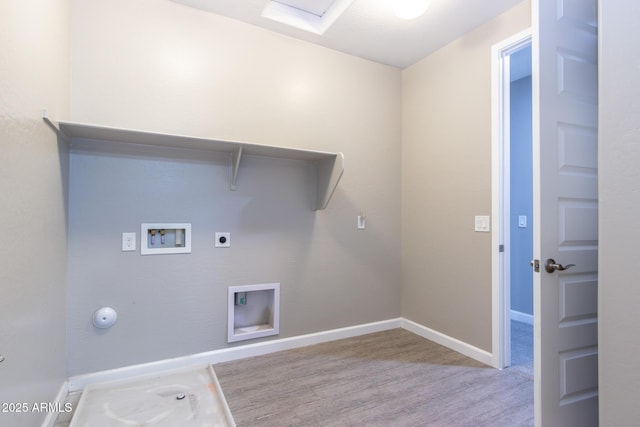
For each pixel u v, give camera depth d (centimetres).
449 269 261
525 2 212
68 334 187
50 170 155
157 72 210
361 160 288
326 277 271
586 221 161
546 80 148
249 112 239
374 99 295
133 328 204
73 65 188
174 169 216
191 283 221
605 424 110
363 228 289
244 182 238
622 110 109
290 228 256
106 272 197
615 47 111
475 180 241
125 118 201
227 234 232
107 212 197
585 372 158
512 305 350
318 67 267
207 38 225
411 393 192
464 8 220
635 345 105
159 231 213
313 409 176
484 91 236
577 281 157
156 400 182
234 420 166
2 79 107
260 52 243
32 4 131
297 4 239
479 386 201
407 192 304
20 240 122
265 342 246
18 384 120
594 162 165
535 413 146
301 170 260
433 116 278
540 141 146
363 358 239
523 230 341
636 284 105
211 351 228
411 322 296
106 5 197
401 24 239
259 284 244
